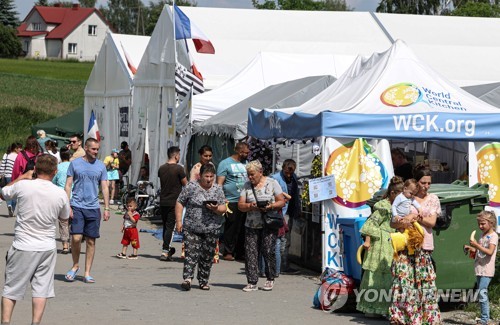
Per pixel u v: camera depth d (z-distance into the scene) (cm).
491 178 1678
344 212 1631
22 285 1108
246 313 1328
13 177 2495
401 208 1229
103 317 1272
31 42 16938
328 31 3881
